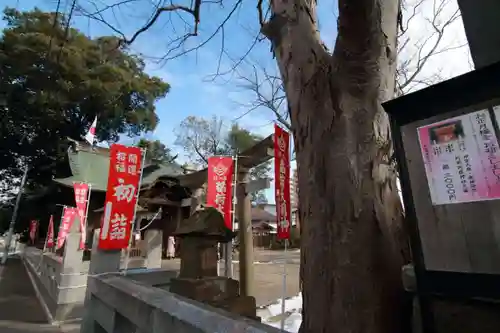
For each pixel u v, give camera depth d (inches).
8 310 289.0
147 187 601.3
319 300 59.2
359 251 57.2
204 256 128.7
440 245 46.3
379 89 67.6
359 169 62.5
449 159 46.8
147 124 901.2
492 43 64.1
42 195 755.4
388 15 71.4
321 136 68.4
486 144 43.3
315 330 58.6
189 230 127.0
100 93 716.7
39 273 404.2
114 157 187.0
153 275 175.5
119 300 111.9
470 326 41.4
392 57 71.1
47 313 280.5
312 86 74.0
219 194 295.9
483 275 41.3
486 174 42.8
